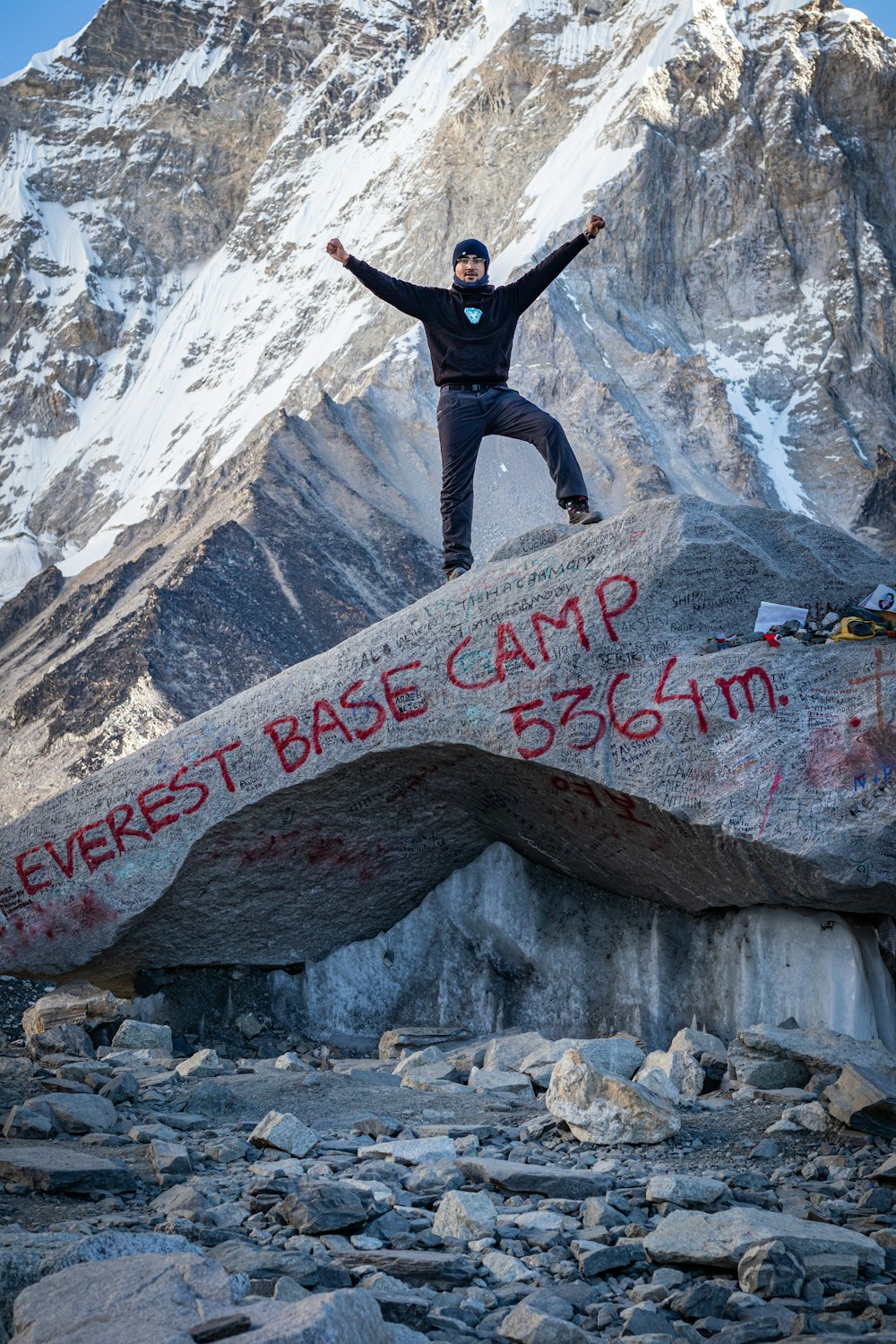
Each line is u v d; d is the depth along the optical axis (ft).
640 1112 19.21
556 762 26.48
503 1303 13.02
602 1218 15.24
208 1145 18.44
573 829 28.07
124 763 29.73
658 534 26.61
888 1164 16.97
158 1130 19.31
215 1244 14.32
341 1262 13.83
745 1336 11.82
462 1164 17.17
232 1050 30.14
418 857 30.81
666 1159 18.52
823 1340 11.46
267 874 29.84
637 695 26.07
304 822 29.17
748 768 25.02
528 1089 23.61
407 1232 14.73
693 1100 21.93
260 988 31.78
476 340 28.50
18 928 30.07
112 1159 17.37
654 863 27.37
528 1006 30.22
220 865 29.35
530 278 28.58
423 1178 16.67
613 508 291.38
